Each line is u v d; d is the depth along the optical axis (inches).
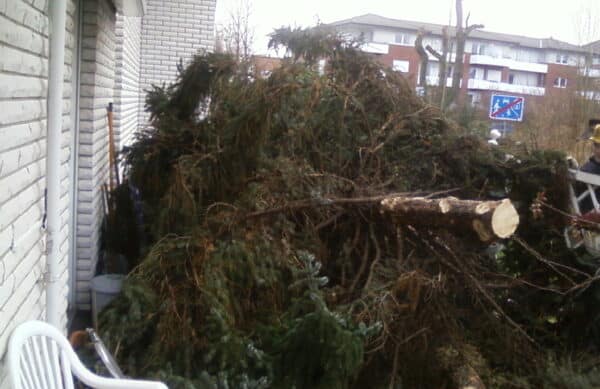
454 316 163.9
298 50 213.0
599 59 620.4
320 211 170.1
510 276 183.9
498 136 216.1
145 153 226.5
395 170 190.4
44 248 121.6
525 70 1546.5
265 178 174.4
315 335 131.6
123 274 207.3
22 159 101.6
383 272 159.8
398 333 153.3
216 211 173.5
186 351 132.6
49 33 120.3
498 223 142.9
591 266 180.5
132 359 133.7
